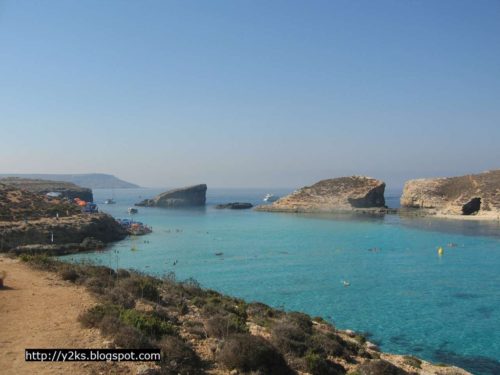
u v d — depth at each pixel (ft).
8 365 44.52
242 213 580.71
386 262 219.41
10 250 203.62
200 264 208.74
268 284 169.37
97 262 197.47
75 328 57.41
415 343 107.86
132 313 61.62
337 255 239.09
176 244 274.98
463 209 542.57
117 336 52.37
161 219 483.92
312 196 646.74
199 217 513.04
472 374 84.23
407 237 321.32
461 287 166.81
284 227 393.29
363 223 434.30
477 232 355.77
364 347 88.48
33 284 85.97
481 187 581.12
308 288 163.43
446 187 645.51
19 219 251.60
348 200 613.93
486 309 137.49
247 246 270.26
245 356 53.67
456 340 110.01
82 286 87.51
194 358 53.16
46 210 283.18
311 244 281.33
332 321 124.67
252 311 100.53
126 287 87.86
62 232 242.78
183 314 79.97
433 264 214.90
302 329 80.89
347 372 65.05
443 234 341.00
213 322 67.97
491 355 100.58
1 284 81.56
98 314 59.77
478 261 223.92
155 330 58.08
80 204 406.41
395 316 129.70
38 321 60.08
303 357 64.28
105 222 294.87
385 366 66.59
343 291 159.33
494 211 516.73
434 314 131.95
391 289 162.81
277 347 65.26
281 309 127.44
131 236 310.65
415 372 74.18
